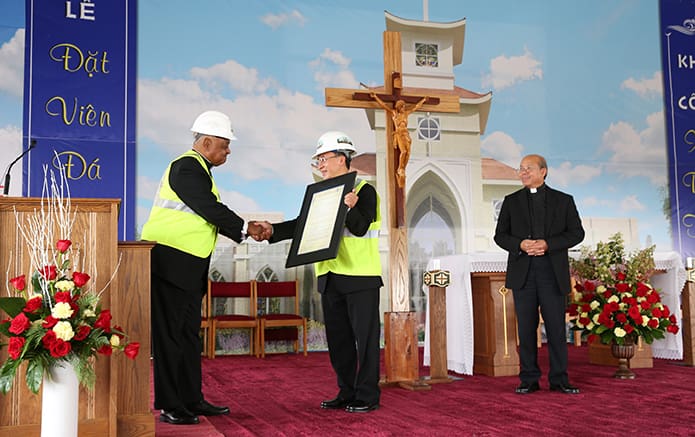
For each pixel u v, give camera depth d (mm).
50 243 2781
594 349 6176
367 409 3791
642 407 3900
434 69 9336
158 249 3438
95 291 2828
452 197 9258
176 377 3469
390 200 5016
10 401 2695
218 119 3689
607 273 5328
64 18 7969
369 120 9023
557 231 4520
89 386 2592
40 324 2555
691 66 9898
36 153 7730
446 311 5602
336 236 3617
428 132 9258
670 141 9727
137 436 2992
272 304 8383
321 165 4043
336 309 3863
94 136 7957
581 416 3629
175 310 3467
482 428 3318
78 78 7957
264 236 3740
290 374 5867
